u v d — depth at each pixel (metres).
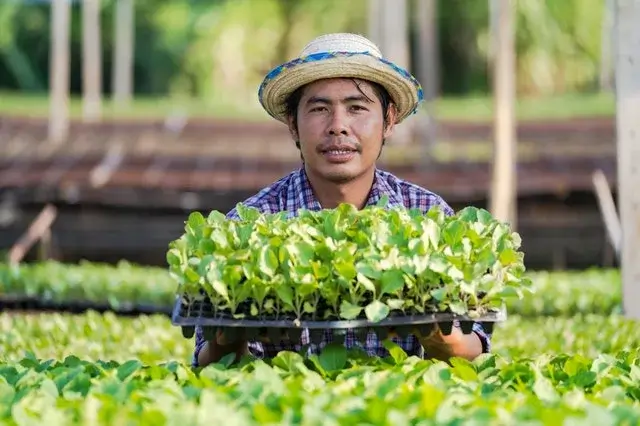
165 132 22.25
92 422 3.08
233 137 22.06
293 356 4.15
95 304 11.27
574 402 3.41
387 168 18.84
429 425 3.10
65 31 20.92
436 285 4.11
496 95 14.41
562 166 18.56
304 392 3.53
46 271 12.36
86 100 24.67
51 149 20.11
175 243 4.34
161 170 18.41
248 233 4.32
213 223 4.41
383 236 4.24
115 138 21.50
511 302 10.97
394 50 19.91
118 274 12.83
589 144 20.50
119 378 4.00
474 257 4.25
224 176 18.11
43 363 4.42
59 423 3.15
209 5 38.03
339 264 4.03
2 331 7.72
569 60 33.38
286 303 4.10
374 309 3.98
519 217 18.36
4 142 20.84
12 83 39.34
